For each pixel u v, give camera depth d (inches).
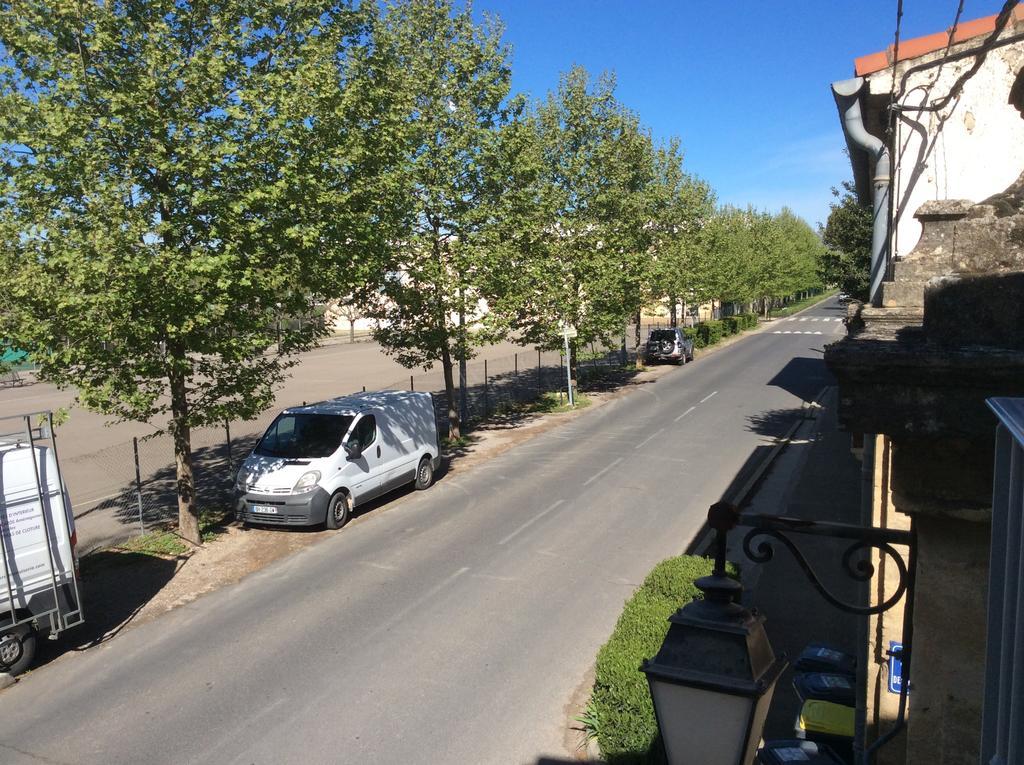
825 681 251.8
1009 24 203.0
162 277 370.0
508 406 970.1
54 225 362.9
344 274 475.8
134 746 251.4
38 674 306.0
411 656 308.0
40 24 376.5
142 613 361.7
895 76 206.2
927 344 82.2
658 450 682.2
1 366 450.0
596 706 245.1
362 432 513.7
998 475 61.9
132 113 373.4
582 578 384.2
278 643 324.5
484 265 692.7
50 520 315.0
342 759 240.4
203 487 600.1
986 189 210.7
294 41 443.2
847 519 478.6
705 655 82.1
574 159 969.5
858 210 748.0
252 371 458.3
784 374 1193.4
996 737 58.9
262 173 408.8
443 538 456.1
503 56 698.2
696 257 1486.2
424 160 652.7
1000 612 61.4
